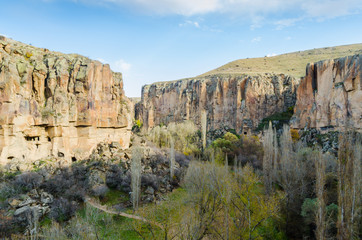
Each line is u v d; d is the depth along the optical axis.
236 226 19.95
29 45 44.00
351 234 18.91
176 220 21.12
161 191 39.03
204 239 19.47
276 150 50.56
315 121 70.12
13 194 27.78
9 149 33.12
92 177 35.75
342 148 20.89
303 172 38.62
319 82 69.75
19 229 23.33
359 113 56.75
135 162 34.22
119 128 50.28
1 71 33.88
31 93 37.72
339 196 20.38
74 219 23.94
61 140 38.59
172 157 46.28
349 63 61.38
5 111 33.34
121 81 53.00
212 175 30.02
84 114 41.81
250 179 29.14
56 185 31.36
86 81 42.09
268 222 28.62
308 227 27.31
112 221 25.88
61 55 44.47
